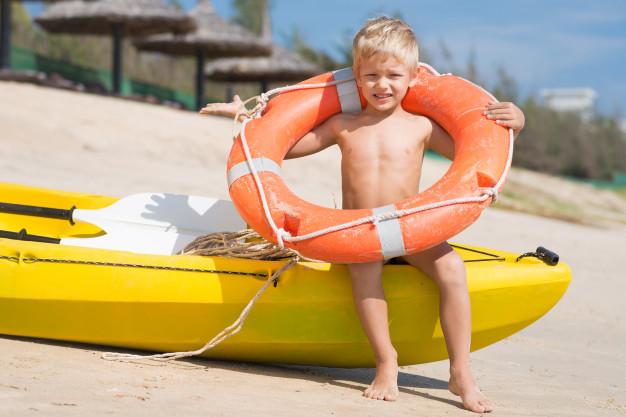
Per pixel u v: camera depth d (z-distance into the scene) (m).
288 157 3.94
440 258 3.51
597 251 10.77
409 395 3.57
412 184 3.68
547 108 38.88
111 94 19.86
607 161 39.06
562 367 4.71
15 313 3.79
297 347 3.68
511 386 4.05
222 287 3.59
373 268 3.48
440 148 3.88
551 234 12.03
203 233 4.66
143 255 3.66
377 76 3.63
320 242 3.37
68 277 3.69
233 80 27.02
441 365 4.62
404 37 3.62
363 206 3.65
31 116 14.02
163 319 3.65
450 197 3.39
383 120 3.76
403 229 3.32
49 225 5.02
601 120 42.47
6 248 3.77
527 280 3.69
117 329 3.72
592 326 6.04
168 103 22.05
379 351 3.46
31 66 22.16
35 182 9.70
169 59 35.94
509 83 33.88
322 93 3.90
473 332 3.75
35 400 2.67
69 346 3.77
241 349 3.72
